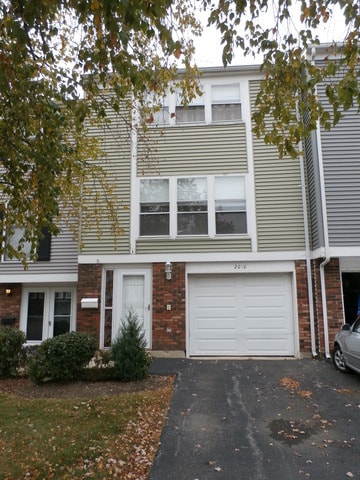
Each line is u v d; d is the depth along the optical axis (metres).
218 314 10.98
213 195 11.30
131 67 4.52
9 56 4.45
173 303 10.85
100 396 7.06
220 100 11.80
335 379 8.06
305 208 10.89
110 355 8.28
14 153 5.02
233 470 4.43
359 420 5.86
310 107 4.73
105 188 8.63
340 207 9.96
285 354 10.64
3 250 5.14
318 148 10.22
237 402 6.73
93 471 4.32
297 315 10.55
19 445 4.98
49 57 4.63
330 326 10.12
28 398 7.01
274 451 4.89
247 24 4.61
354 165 10.11
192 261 11.02
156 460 4.65
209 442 5.16
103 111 5.05
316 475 4.31
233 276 11.10
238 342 10.81
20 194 5.32
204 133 11.63
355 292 11.41
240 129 11.56
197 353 10.82
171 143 11.65
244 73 11.80
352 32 4.20
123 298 11.10
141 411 6.21
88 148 8.60
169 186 11.44
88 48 4.86
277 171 11.22
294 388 7.48
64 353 8.00
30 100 4.89
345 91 4.10
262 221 11.03
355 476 4.28
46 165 5.18
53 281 12.44
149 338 10.79
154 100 6.60
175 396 7.05
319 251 9.95
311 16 4.45
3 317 12.60
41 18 4.18
